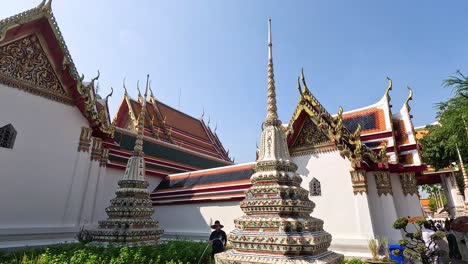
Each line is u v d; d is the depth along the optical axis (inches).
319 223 218.2
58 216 462.6
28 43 465.1
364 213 417.4
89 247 338.3
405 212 461.4
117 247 333.1
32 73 466.6
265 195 218.4
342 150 438.9
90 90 532.7
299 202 208.4
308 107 497.4
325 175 474.9
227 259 194.4
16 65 446.9
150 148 899.4
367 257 392.2
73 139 508.7
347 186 448.1
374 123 536.4
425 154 783.1
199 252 343.0
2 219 399.2
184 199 681.0
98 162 549.3
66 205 477.1
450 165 802.2
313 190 483.2
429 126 813.9
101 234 367.6
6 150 418.3
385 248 374.3
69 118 509.4
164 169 882.1
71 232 470.0
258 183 230.7
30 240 419.5
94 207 536.4
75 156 507.2
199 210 653.3
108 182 674.2
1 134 418.3
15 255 314.8
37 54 477.4
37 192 443.2
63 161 486.3
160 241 415.2
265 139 249.0
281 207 204.4
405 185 477.7
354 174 440.8
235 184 615.2
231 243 208.5
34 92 465.7
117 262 269.3
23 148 437.7
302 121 517.7
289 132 513.3
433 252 364.5
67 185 484.7
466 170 754.2
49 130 475.2
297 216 207.3
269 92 262.7
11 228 401.4
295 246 181.0
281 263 173.5
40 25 474.6
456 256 482.0
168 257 304.5
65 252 304.5
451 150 733.3
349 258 406.6
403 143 508.7
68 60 495.5
